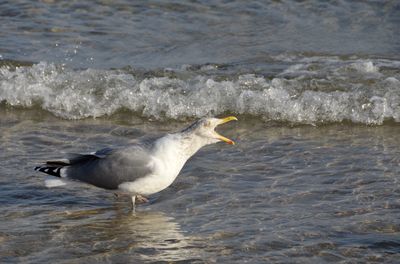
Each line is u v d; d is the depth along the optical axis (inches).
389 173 488.1
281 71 688.4
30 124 604.1
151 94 637.9
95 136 574.2
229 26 792.9
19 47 748.6
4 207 445.1
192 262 373.4
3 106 647.1
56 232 410.3
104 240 400.8
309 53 727.7
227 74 684.1
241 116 619.5
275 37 765.9
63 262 373.4
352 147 543.5
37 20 807.1
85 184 442.6
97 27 794.2
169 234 407.5
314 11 817.5
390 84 647.1
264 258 375.9
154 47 753.6
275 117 612.4
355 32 770.8
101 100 643.5
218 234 405.1
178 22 803.4
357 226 410.6
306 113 608.4
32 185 477.4
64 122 611.2
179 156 433.4
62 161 443.5
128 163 428.1
